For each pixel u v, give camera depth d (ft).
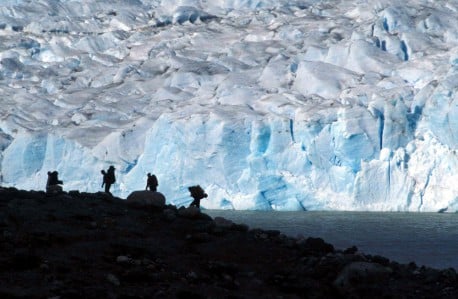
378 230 522.47
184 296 173.06
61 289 167.32
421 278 207.51
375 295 187.21
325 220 592.60
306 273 199.82
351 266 197.47
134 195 266.36
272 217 620.08
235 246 217.77
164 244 213.87
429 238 473.26
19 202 244.42
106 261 192.54
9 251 191.52
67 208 243.81
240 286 187.21
